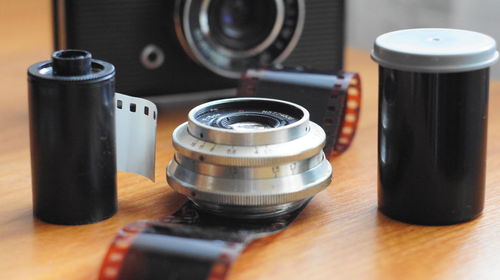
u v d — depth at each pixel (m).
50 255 0.36
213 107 0.39
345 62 0.54
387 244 0.36
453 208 0.37
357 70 0.55
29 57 0.55
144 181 0.41
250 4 0.49
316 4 0.51
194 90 0.50
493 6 0.61
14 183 0.41
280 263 0.35
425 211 0.38
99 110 0.37
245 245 0.35
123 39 0.48
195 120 0.37
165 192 0.40
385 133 0.38
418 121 0.37
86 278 0.34
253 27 0.49
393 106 0.37
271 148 0.36
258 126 0.38
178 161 0.38
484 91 0.37
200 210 0.38
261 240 0.37
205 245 0.34
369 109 0.49
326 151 0.43
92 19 0.47
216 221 0.37
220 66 0.49
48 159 0.37
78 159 0.37
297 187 0.37
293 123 0.37
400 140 0.37
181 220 0.37
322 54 0.51
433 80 0.36
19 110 0.49
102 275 0.34
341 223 0.38
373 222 0.38
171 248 0.34
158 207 0.39
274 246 0.36
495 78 0.62
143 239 0.34
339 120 0.43
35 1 0.64
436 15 0.63
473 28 0.62
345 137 0.45
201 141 0.37
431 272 0.35
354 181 0.41
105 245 0.36
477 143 0.37
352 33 0.69
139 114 0.39
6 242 0.37
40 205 0.38
